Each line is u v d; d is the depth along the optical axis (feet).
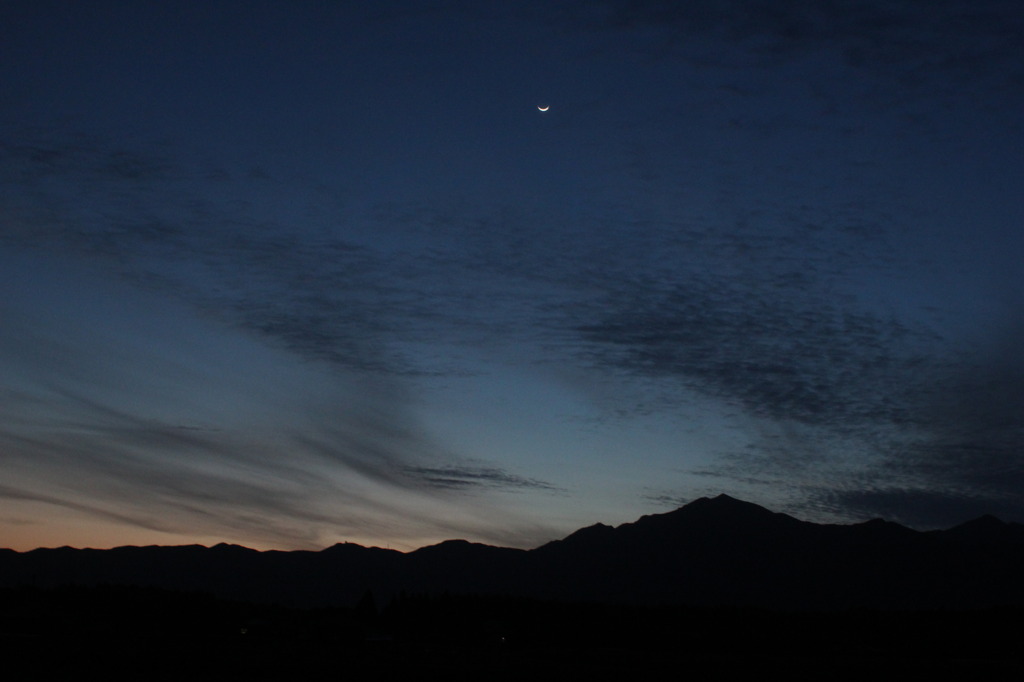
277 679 160.97
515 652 288.51
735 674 192.34
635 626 383.86
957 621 385.91
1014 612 394.11
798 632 370.94
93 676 154.30
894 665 231.09
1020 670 216.54
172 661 181.27
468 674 178.19
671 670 199.72
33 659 177.58
